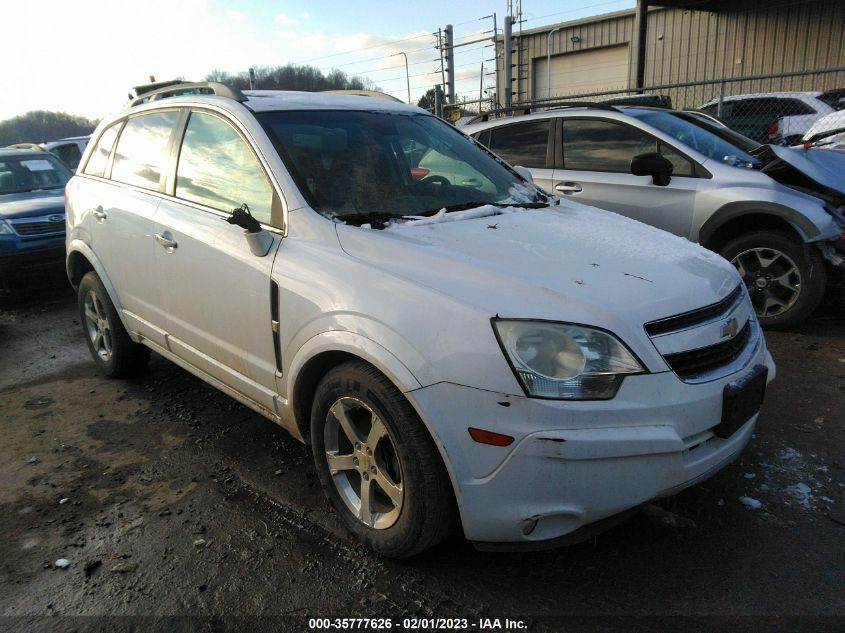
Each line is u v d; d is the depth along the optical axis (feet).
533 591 8.08
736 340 8.45
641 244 9.57
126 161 13.65
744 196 16.66
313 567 8.62
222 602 8.05
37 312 22.79
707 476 7.89
